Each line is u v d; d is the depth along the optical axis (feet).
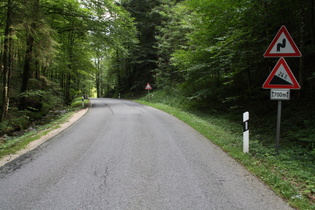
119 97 118.62
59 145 20.47
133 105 64.80
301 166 14.44
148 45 102.68
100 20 55.98
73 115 43.11
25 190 11.35
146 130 26.27
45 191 11.19
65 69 67.05
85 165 14.88
